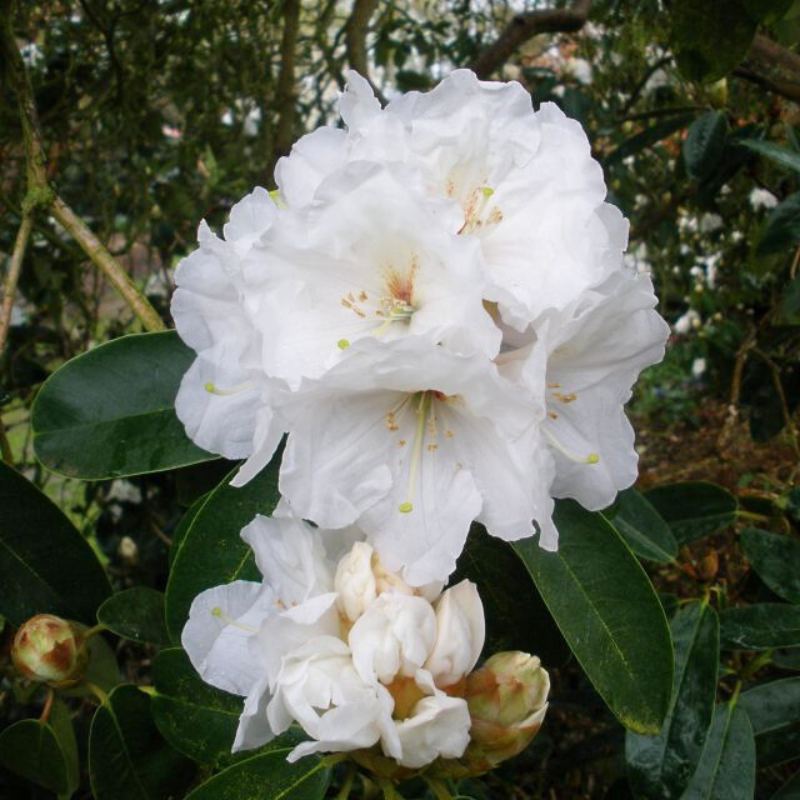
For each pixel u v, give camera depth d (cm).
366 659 38
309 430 40
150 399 50
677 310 140
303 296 41
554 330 39
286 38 86
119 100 95
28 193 57
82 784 74
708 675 52
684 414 175
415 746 38
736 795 52
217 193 114
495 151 42
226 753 49
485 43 117
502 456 41
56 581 52
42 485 96
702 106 85
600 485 43
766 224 68
